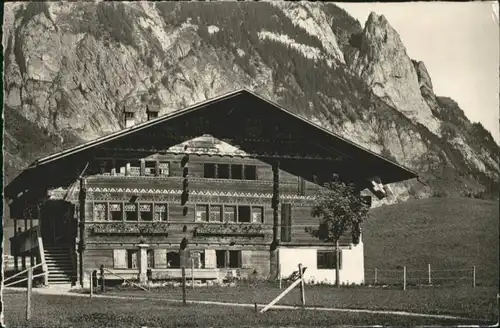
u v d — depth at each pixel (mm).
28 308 27531
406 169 51719
